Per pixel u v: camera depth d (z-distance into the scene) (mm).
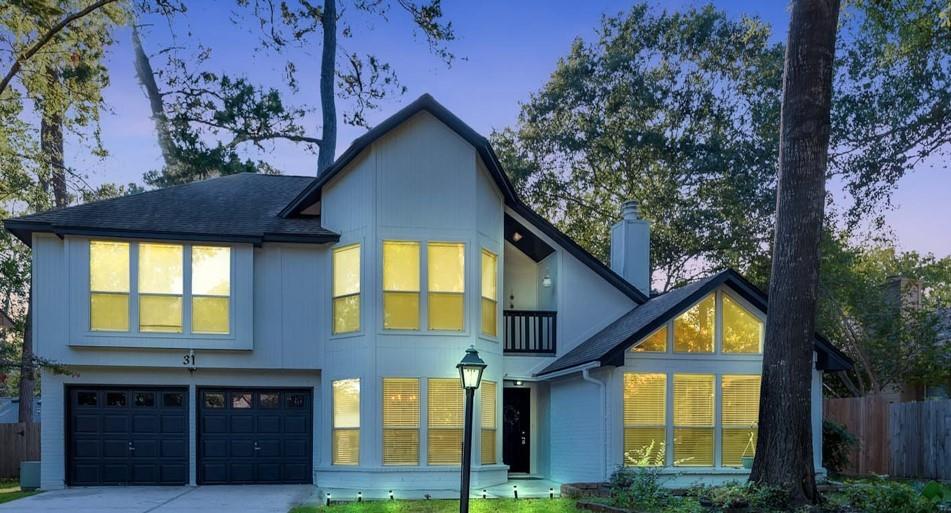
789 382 11305
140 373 16266
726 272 15047
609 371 14820
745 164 27047
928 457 16703
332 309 16484
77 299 15594
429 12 27375
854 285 23938
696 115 29016
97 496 14141
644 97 28484
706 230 27953
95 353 15805
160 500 13508
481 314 16312
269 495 14305
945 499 12039
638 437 14805
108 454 16109
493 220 17125
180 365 16078
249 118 28656
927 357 23016
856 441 18031
